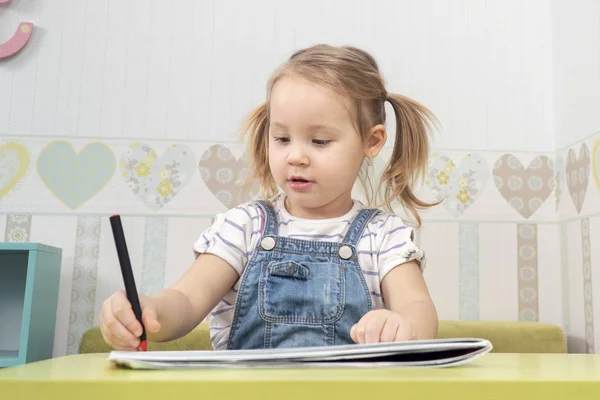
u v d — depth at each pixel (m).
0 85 1.71
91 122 1.71
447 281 1.71
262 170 1.16
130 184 1.70
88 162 1.70
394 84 1.77
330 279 0.92
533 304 1.72
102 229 1.67
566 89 1.71
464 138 1.76
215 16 1.77
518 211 1.75
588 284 1.57
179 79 1.74
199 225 1.69
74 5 1.75
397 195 1.15
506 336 1.53
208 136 1.73
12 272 1.68
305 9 1.78
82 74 1.73
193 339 1.47
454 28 1.80
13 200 1.67
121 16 1.76
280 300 0.91
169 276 1.67
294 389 0.39
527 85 1.80
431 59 1.79
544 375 0.44
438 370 0.48
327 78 0.94
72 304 1.64
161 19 1.76
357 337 0.66
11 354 1.51
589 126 1.57
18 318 1.67
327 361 0.52
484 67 1.79
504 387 0.40
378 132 1.02
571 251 1.67
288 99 0.92
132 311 0.62
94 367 0.49
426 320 0.82
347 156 0.94
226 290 0.95
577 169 1.64
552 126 1.79
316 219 1.00
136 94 1.73
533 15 1.82
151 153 1.71
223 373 0.44
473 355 0.53
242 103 1.74
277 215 1.02
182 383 0.38
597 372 0.47
